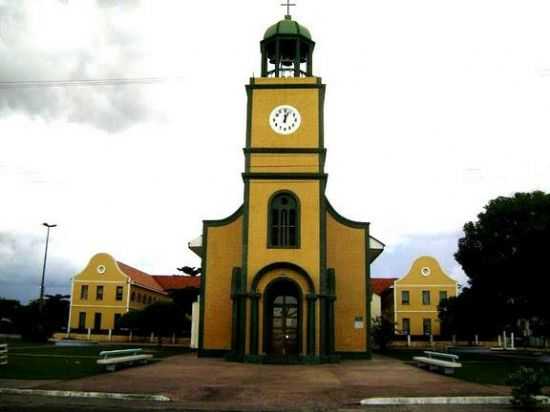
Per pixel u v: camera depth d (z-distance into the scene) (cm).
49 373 1969
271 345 2764
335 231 3212
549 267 3031
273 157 2947
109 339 6000
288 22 3147
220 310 3119
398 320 5972
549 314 3338
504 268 3300
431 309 5984
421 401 1466
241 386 1733
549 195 3384
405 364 2644
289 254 2808
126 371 2120
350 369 2347
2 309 7350
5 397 1490
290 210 2877
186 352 3634
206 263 3181
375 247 3416
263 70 3138
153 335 5891
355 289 3139
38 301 6297
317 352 2684
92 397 1512
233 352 2712
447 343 5778
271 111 3023
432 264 6109
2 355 2267
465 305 3822
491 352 4147
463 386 1747
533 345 5906
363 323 3095
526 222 3256
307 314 2716
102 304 6331
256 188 2897
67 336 5947
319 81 3058
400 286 6066
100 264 6438
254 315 2719
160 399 1491
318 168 2923
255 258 2808
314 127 2995
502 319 3716
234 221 3219
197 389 1653
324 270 2789
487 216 3478
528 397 1405
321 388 1705
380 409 1382
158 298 7375
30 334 5100
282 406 1409
